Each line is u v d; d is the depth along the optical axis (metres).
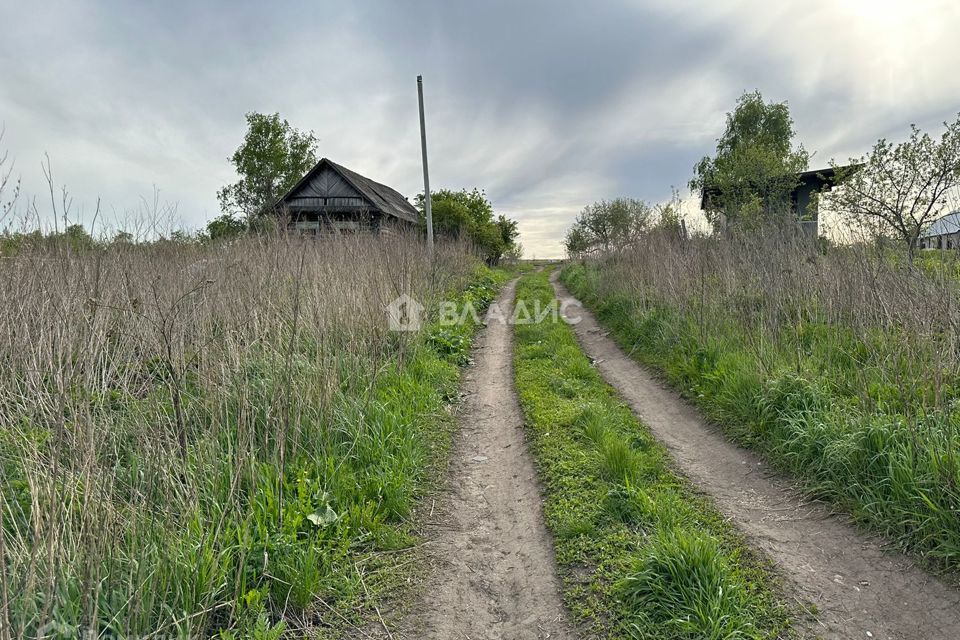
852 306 5.72
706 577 2.71
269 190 31.66
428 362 7.25
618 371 7.66
